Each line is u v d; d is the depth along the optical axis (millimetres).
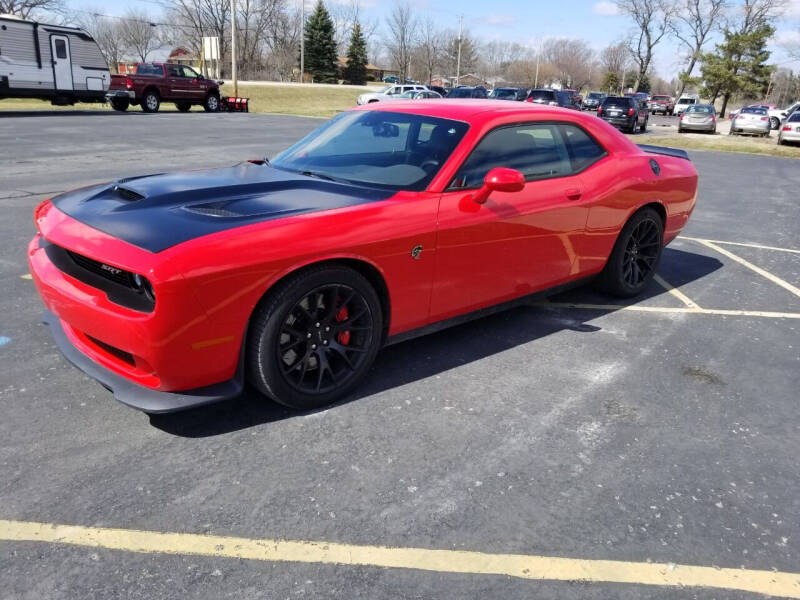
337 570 2135
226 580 2068
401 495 2529
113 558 2137
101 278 2746
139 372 2703
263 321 2775
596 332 4395
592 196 4258
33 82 21844
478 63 118062
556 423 3150
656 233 5062
